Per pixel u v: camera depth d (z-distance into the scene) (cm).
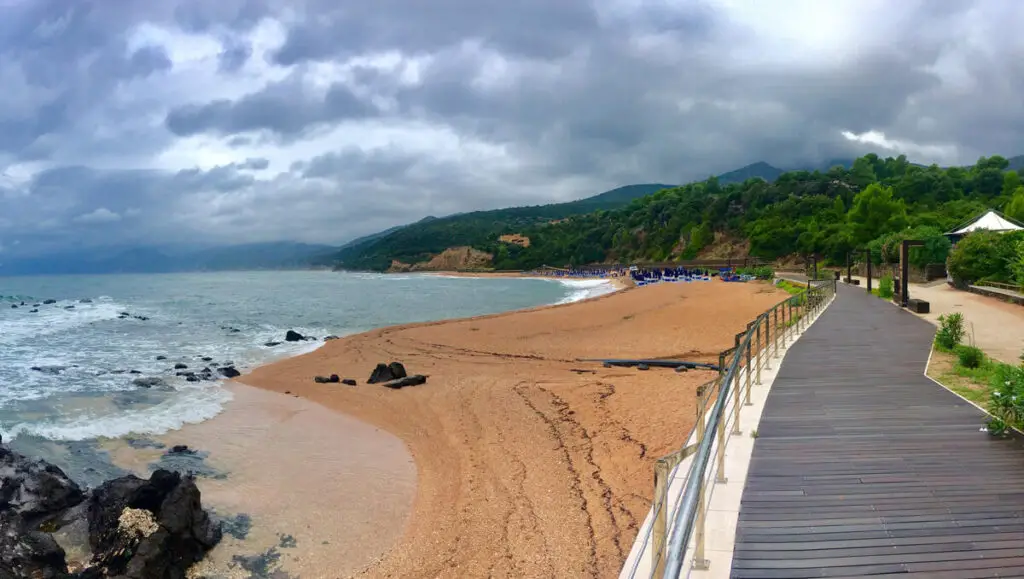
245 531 891
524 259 15950
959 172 10562
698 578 445
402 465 1143
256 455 1204
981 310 2361
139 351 2577
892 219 6919
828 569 455
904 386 1060
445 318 4069
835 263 7431
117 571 770
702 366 1900
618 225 14725
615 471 1011
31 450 1213
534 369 1989
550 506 908
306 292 7550
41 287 9406
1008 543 490
